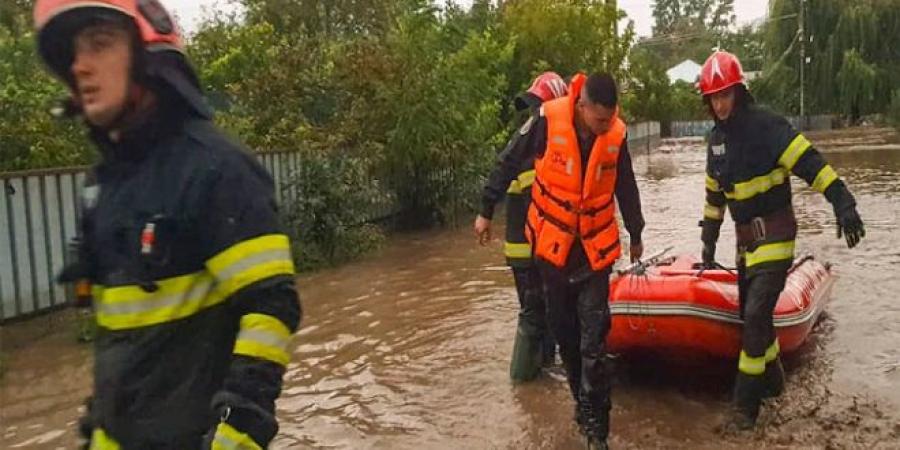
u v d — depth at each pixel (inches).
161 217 87.2
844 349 272.8
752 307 212.7
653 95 2215.8
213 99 626.2
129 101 89.7
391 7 1113.4
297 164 513.7
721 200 243.4
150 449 90.6
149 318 90.0
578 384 212.1
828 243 467.2
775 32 2010.3
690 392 241.8
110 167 92.4
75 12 87.6
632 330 239.0
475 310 345.7
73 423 231.9
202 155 88.6
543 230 203.0
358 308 359.3
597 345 198.4
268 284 87.1
